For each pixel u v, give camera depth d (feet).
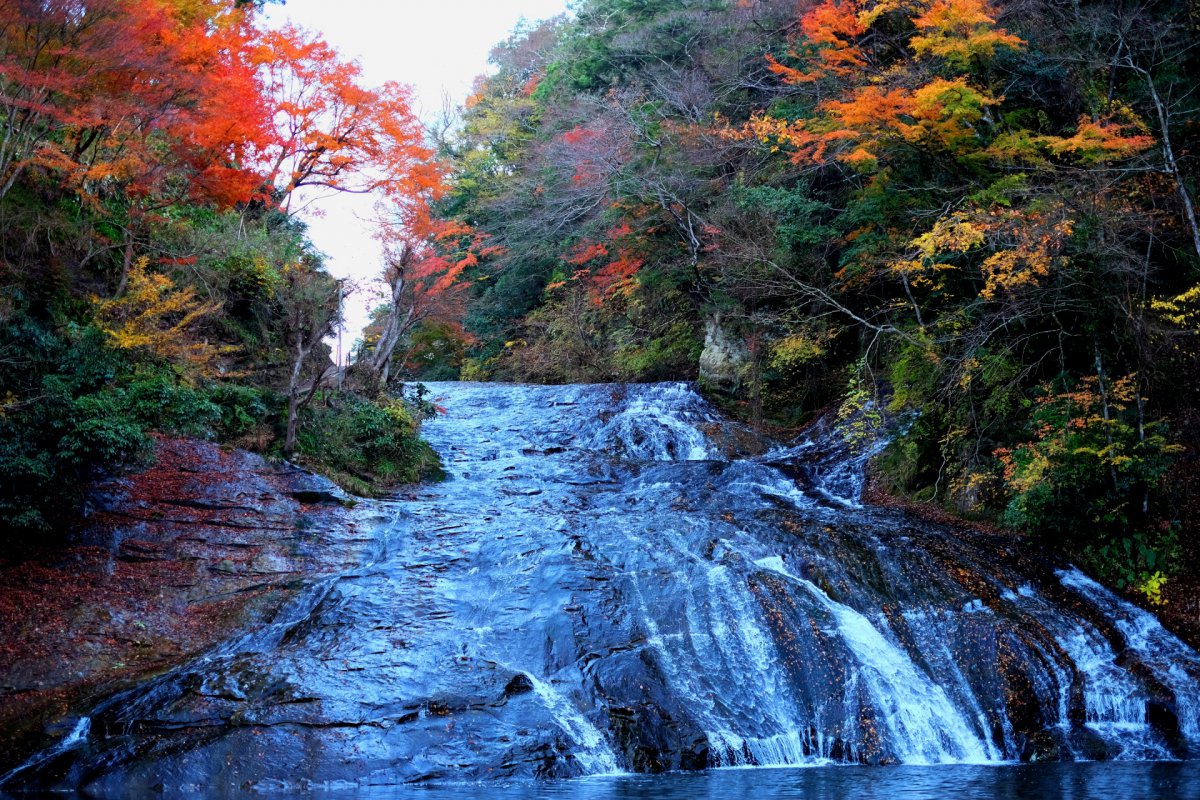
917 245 60.59
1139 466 48.62
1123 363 52.11
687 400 82.69
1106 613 44.96
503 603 40.45
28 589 37.35
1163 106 56.13
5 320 42.14
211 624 39.19
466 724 31.78
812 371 80.12
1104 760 33.78
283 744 29.86
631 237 93.81
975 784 28.25
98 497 42.47
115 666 35.27
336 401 60.39
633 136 91.66
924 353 58.54
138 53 44.57
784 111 85.56
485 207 118.93
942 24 59.00
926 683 37.65
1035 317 54.65
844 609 41.47
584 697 34.12
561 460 68.49
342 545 46.70
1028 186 54.44
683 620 39.22
